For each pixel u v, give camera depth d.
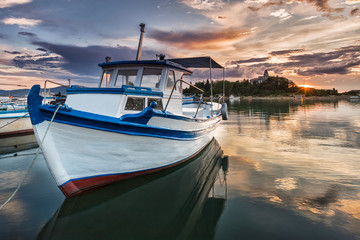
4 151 9.20
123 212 4.39
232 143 10.40
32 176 6.16
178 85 7.58
